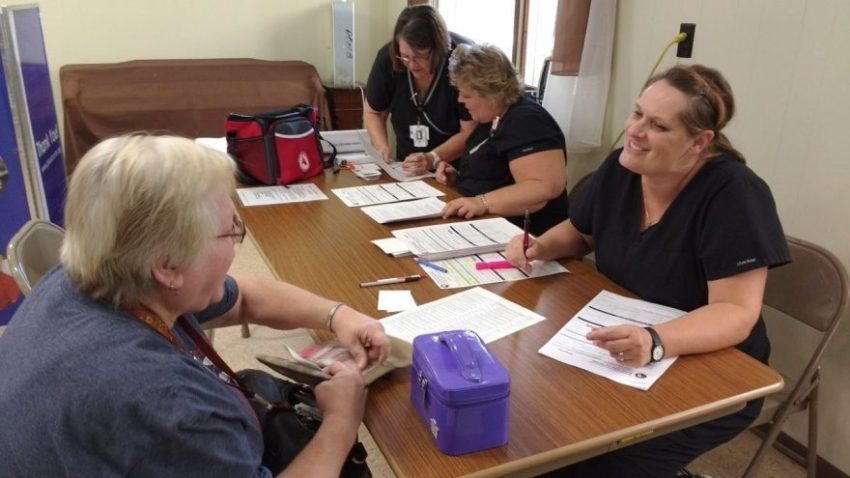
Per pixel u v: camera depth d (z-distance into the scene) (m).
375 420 0.99
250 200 2.06
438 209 1.98
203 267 0.80
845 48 1.76
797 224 1.96
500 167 2.24
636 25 2.49
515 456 0.91
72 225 0.76
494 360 0.96
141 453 0.70
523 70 3.62
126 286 0.77
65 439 0.69
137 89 4.11
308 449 0.92
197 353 0.96
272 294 1.26
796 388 1.60
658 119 1.29
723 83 1.33
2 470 0.71
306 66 4.55
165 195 0.74
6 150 2.50
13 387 0.73
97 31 4.35
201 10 4.54
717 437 1.41
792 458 2.01
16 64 2.47
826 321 1.61
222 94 4.26
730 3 2.08
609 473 1.37
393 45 2.68
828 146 1.84
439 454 0.92
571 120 2.73
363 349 1.13
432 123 2.74
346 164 2.53
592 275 1.55
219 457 0.74
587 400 1.04
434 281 1.48
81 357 0.71
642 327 1.17
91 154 0.77
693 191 1.36
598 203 1.57
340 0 4.77
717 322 1.21
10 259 1.26
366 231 1.80
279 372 1.12
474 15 4.09
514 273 1.54
